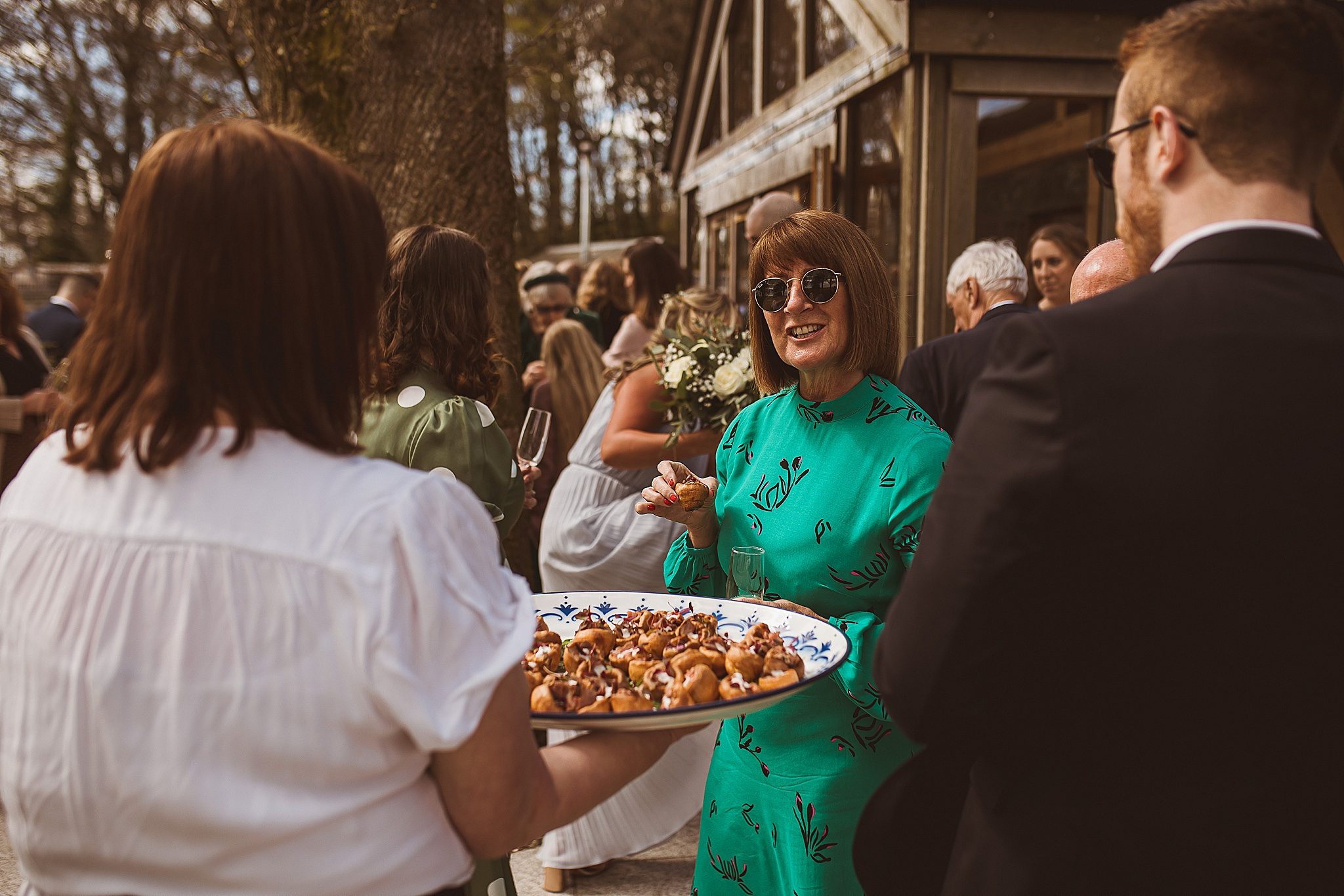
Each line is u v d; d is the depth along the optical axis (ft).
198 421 2.88
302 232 2.97
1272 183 3.28
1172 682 3.15
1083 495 3.06
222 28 11.56
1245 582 3.04
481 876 5.92
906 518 5.65
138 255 2.91
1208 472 2.98
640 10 83.35
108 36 47.80
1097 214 19.24
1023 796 3.47
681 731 3.93
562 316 20.94
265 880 2.79
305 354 2.98
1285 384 3.02
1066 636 3.27
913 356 10.82
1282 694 3.10
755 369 6.93
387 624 2.75
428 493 2.96
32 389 15.24
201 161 2.89
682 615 5.22
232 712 2.74
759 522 6.28
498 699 2.97
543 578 10.75
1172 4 16.78
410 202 11.53
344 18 11.49
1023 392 3.17
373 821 2.89
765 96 28.07
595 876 10.01
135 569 2.82
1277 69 3.21
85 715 2.79
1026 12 16.71
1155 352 3.09
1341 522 3.01
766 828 6.06
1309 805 3.14
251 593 2.77
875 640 5.48
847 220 6.18
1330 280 3.24
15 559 2.99
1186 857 3.15
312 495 2.87
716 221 33.45
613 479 10.42
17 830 2.95
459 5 11.61
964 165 17.04
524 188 89.04
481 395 7.00
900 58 17.40
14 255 67.36
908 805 4.14
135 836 2.78
